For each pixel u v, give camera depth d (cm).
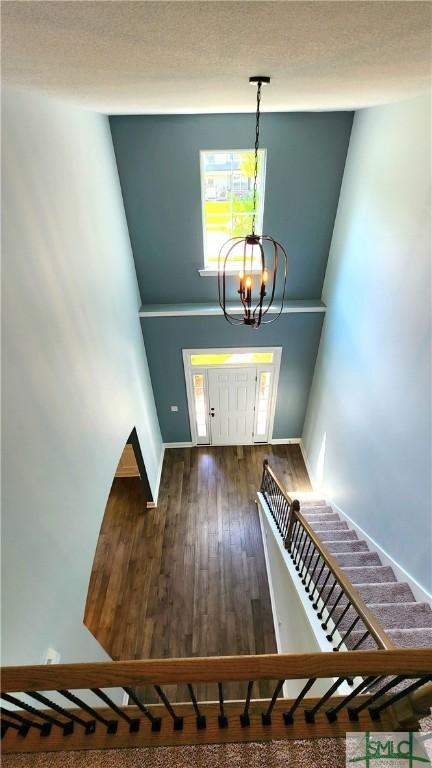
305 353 550
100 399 321
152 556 468
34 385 211
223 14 93
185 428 625
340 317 449
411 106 274
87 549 275
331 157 426
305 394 591
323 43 121
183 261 496
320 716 169
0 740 165
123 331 416
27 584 191
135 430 445
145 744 163
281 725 167
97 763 160
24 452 196
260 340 535
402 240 295
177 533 495
